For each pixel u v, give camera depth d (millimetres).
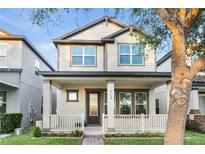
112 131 13406
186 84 6863
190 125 15977
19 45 17078
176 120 6742
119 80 14500
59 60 17234
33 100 20328
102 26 18109
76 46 17469
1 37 16812
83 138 12297
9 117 14867
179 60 6973
